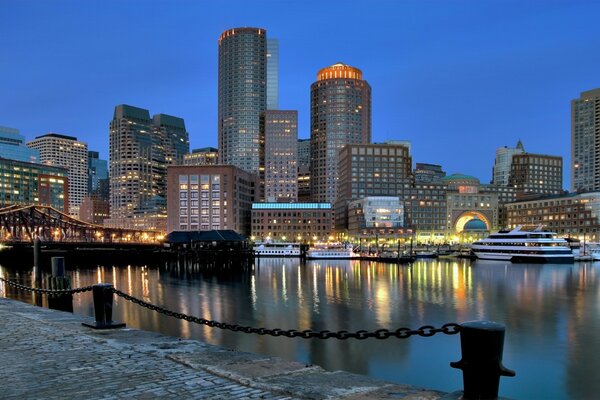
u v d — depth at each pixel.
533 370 32.50
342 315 53.88
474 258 167.88
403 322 49.66
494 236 164.50
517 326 46.44
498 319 50.34
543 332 43.66
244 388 8.05
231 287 81.94
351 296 68.94
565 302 62.44
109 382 8.56
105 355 10.84
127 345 11.92
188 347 11.59
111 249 168.25
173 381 8.54
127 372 9.23
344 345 38.75
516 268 124.88
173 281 93.38
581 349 37.62
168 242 169.50
